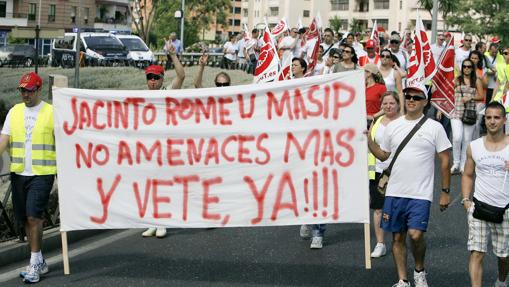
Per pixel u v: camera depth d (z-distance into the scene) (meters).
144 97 7.89
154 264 8.46
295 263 8.57
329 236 9.86
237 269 8.29
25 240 8.81
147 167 7.96
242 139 7.82
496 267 8.60
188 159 7.91
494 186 7.00
